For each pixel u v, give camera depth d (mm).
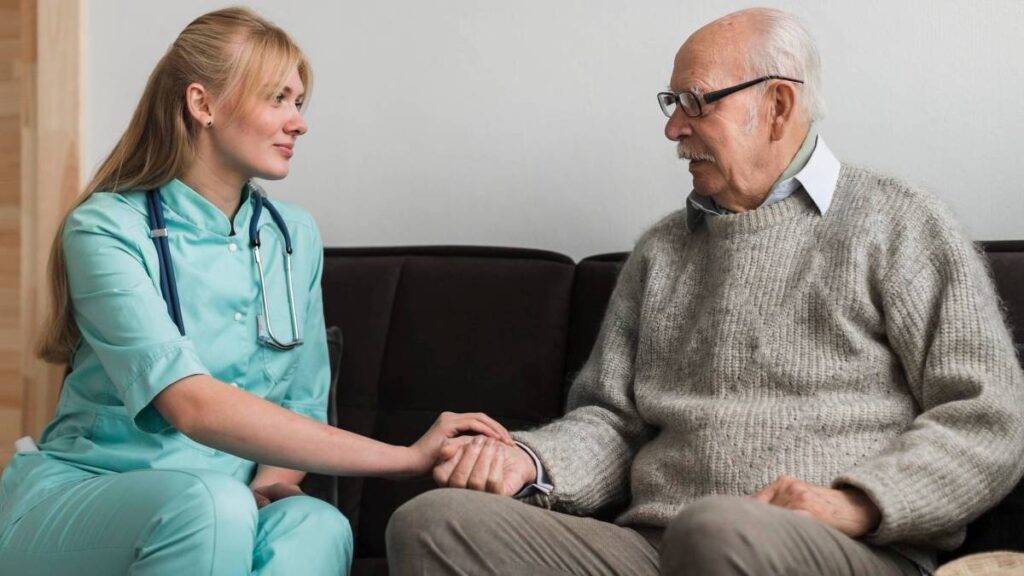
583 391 1959
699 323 1810
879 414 1656
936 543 1601
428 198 2561
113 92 2781
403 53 2588
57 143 2795
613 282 2133
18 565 1634
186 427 1645
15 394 2900
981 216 2154
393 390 2207
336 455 1669
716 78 1822
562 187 2451
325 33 2648
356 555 2117
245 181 1897
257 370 1881
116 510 1581
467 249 2285
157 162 1837
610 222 2412
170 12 2742
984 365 1594
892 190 1772
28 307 2848
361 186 2617
